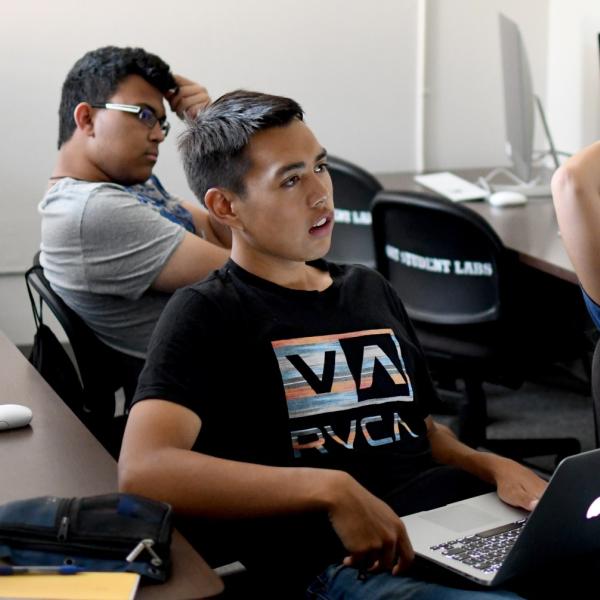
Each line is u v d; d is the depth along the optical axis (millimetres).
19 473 1667
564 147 4938
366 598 1650
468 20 4762
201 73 4488
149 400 1672
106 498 1385
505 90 4199
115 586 1286
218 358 1767
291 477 1573
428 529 1743
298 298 1865
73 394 2342
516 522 1771
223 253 2527
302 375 1804
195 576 1358
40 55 4270
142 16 4348
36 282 2486
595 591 1724
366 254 4012
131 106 2564
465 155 4934
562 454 3600
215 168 1854
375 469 1817
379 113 4750
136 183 2666
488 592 1596
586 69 4707
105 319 2545
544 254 3260
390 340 1917
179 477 1568
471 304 3426
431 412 2033
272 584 1800
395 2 4625
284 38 4539
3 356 2270
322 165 1864
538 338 3408
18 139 4328
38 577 1310
